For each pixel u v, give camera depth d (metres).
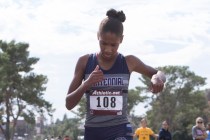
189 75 106.44
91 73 5.36
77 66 5.70
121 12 5.48
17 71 73.12
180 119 107.94
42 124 125.19
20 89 73.69
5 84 69.44
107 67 5.59
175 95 106.81
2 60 68.12
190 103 108.38
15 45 73.31
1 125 75.31
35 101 73.69
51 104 75.25
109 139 5.55
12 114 74.88
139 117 97.00
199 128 20.58
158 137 22.72
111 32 5.35
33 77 73.94
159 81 5.39
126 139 5.54
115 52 5.48
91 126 5.59
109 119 5.54
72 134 94.12
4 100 74.12
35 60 74.38
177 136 102.25
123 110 5.59
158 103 106.81
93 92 5.57
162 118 106.81
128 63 5.64
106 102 5.55
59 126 122.19
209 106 112.25
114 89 5.56
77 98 5.33
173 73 105.44
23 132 123.62
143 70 5.74
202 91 110.44
